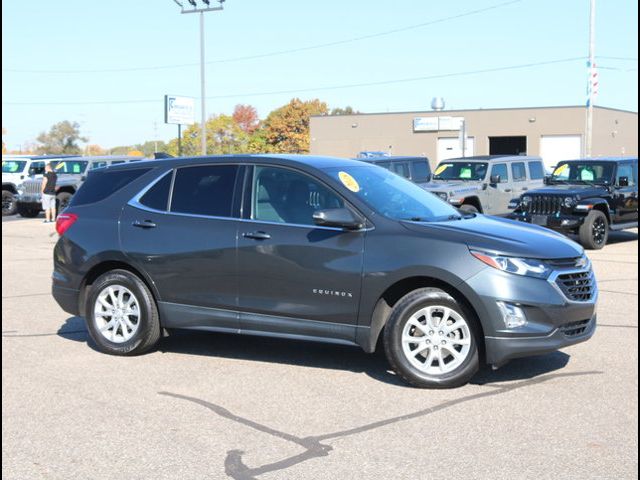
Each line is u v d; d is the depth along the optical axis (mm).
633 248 15930
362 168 6895
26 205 26375
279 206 6496
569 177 16641
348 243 6102
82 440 4871
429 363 5883
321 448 4680
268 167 6672
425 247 5867
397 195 6602
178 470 4375
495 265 5703
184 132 82562
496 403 5508
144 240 6910
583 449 4602
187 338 7738
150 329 6910
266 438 4871
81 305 7297
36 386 6078
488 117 66000
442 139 67500
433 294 5828
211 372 6449
